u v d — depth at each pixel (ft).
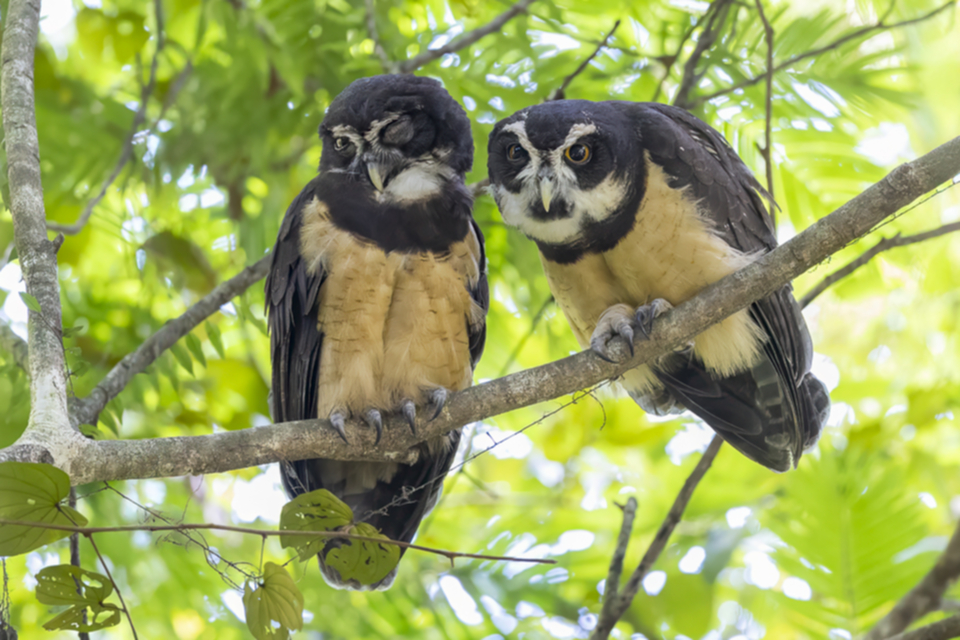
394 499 27.37
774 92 34.73
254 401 38.04
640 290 27.53
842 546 32.63
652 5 36.58
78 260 37.29
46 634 33.32
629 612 35.58
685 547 36.68
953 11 37.37
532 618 36.06
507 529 39.01
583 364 23.71
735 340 27.73
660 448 40.93
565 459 40.83
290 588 17.21
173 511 33.96
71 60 40.09
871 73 35.78
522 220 27.76
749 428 29.91
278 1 34.96
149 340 29.22
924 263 40.09
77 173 35.83
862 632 31.81
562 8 36.06
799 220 36.29
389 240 25.96
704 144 28.63
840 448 37.42
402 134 26.50
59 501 16.03
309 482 27.84
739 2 31.76
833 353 43.34
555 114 27.02
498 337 37.63
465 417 23.98
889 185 21.53
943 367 41.04
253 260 34.47
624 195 26.63
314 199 26.71
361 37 35.14
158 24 32.81
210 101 35.65
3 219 32.14
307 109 34.96
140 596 33.86
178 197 37.22
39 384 18.54
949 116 38.70
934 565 30.99
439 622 35.58
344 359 26.13
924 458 38.70
